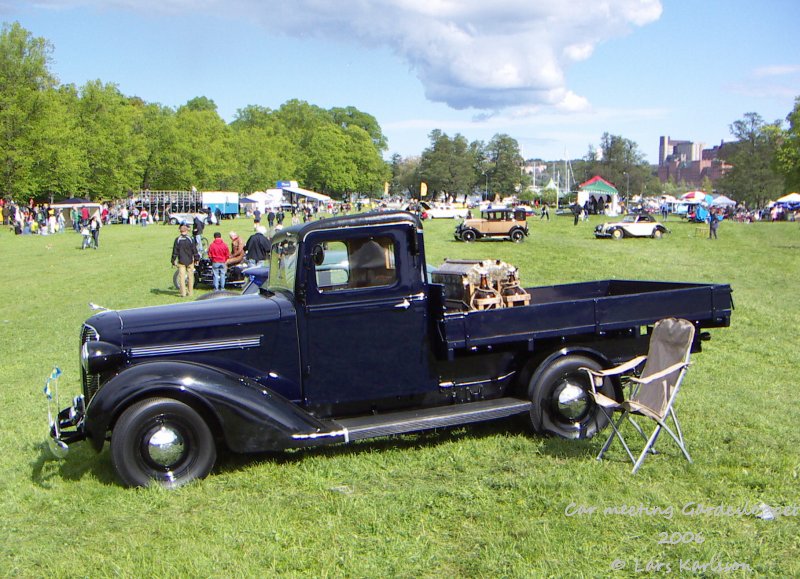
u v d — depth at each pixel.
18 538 4.68
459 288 6.71
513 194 142.38
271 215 48.12
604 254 27.75
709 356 9.72
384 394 6.16
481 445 6.14
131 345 5.78
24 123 53.25
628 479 5.30
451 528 4.63
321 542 4.46
